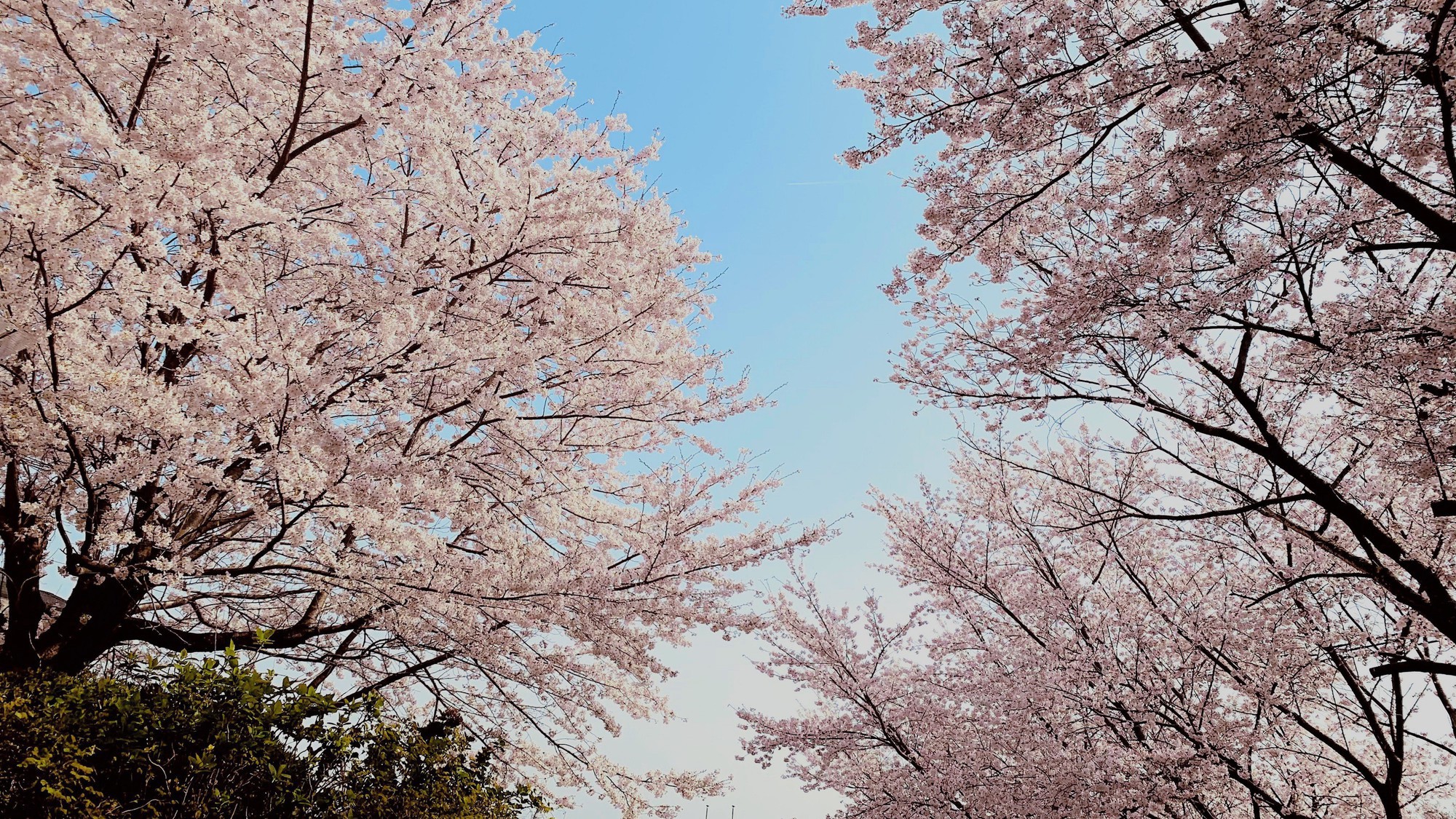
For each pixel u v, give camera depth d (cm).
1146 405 643
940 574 933
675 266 662
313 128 566
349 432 550
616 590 609
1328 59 395
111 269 410
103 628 502
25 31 432
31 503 467
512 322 628
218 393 424
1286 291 599
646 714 739
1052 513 906
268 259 509
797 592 1022
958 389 742
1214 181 455
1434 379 487
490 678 681
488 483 596
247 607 669
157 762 347
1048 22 464
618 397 649
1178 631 720
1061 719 783
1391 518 675
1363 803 823
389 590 526
